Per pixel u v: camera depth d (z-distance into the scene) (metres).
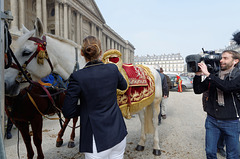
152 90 2.55
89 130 1.15
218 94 1.86
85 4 28.11
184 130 4.25
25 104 1.96
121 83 1.35
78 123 4.98
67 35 21.80
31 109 2.01
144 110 3.05
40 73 1.79
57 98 2.43
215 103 1.89
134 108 2.23
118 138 1.19
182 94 13.41
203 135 3.87
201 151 3.02
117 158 1.29
